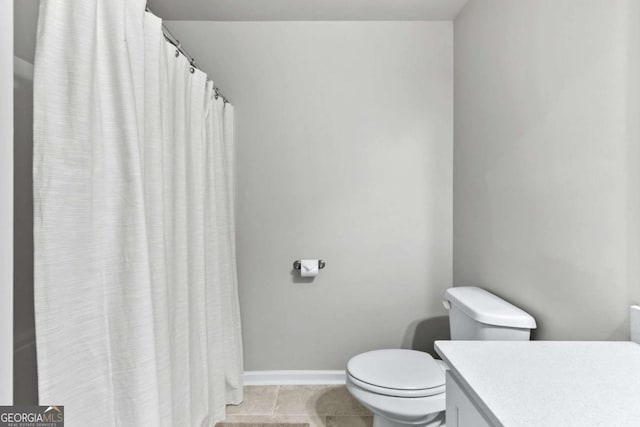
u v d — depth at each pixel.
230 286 2.05
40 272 0.85
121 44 1.03
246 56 2.37
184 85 1.54
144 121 1.17
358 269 2.40
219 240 1.98
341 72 2.37
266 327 2.40
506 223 1.70
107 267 1.03
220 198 1.97
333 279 2.40
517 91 1.60
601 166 1.12
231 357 2.04
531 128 1.49
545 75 1.40
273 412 2.05
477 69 2.01
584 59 1.19
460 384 0.90
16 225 1.05
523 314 1.43
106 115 1.03
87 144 0.95
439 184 2.39
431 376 1.61
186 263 1.51
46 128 0.86
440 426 1.63
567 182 1.28
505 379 0.82
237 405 2.13
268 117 2.37
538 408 0.70
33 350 1.10
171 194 1.43
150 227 1.23
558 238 1.33
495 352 0.97
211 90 1.87
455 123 2.35
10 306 0.72
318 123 2.37
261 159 2.37
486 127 1.90
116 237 1.05
